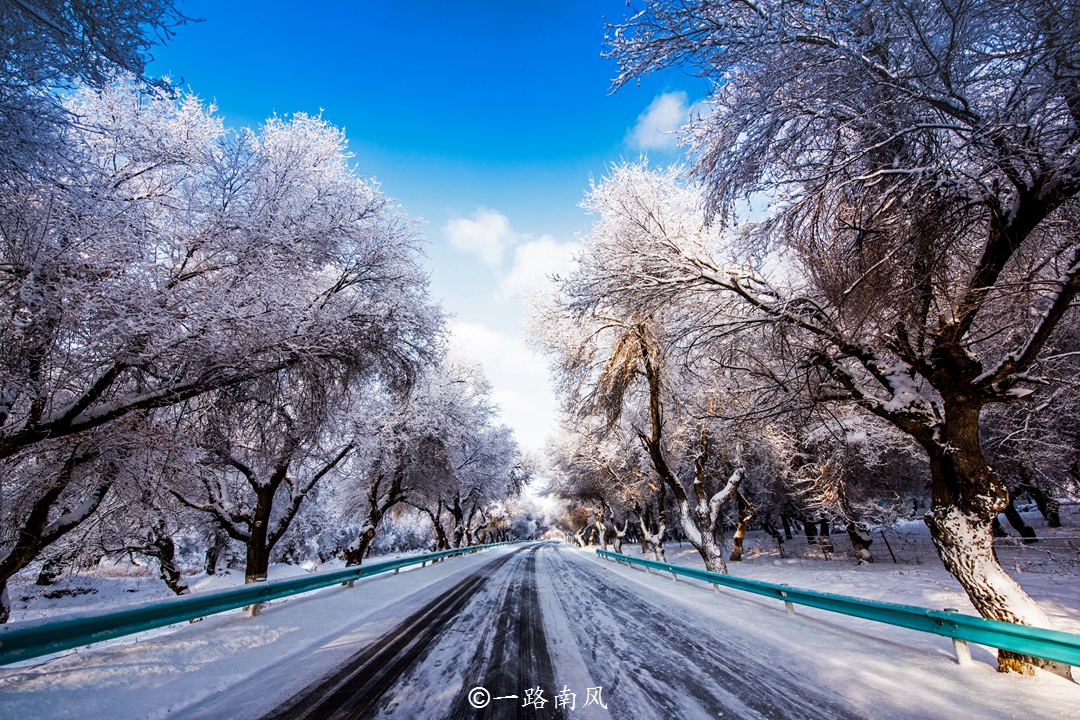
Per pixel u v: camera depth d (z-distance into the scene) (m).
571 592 11.23
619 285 7.93
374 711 3.78
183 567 28.59
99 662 4.41
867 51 3.95
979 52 3.54
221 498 13.59
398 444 18.09
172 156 7.66
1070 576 10.64
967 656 4.92
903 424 5.88
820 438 15.33
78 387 6.44
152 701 3.82
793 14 3.85
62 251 5.39
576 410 16.03
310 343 8.12
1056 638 3.96
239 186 8.16
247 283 7.23
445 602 9.36
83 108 7.50
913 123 4.20
